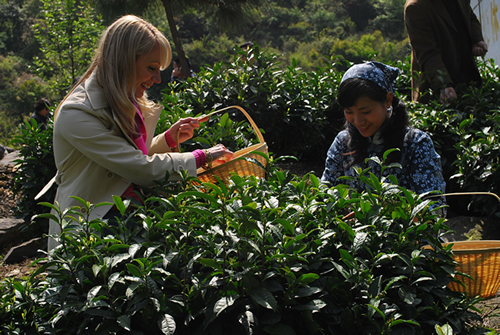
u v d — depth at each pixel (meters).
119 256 1.56
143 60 2.24
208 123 4.49
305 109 5.27
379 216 1.69
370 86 2.13
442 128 4.20
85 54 17.91
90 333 1.57
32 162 4.23
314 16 91.31
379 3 94.50
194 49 69.19
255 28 85.62
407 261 1.54
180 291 1.58
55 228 2.31
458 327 1.57
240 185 1.60
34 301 1.76
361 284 1.54
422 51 4.75
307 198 1.76
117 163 2.13
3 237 4.36
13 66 57.75
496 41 7.59
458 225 3.85
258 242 1.59
